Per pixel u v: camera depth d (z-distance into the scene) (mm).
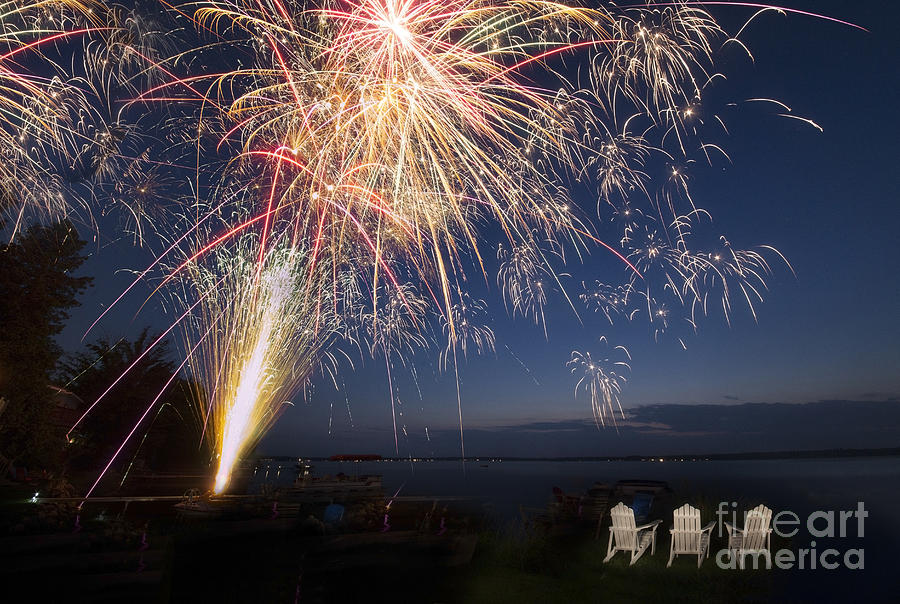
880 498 22766
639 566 8000
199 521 7809
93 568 5914
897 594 7680
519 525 9750
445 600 6391
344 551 7066
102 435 29188
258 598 5805
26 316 19562
